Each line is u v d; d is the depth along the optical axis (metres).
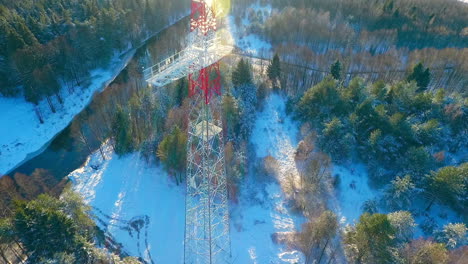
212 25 33.25
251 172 57.44
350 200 54.56
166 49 86.06
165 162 52.53
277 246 47.66
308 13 106.06
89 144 63.97
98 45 84.94
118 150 59.09
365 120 59.97
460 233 44.69
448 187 49.06
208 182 40.88
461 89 75.38
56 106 74.50
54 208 41.69
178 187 54.47
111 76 84.75
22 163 61.84
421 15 110.94
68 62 78.25
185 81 62.16
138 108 63.25
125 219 49.97
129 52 95.00
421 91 68.12
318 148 60.50
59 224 38.19
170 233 48.78
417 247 42.47
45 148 65.25
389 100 64.25
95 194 53.19
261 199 53.59
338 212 52.81
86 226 44.94
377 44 95.75
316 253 46.34
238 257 45.81
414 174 53.59
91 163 59.09
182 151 50.59
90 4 91.50
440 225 50.59
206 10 32.31
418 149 53.41
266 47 97.75
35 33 79.56
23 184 54.88
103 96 70.62
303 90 76.12
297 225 50.69
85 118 70.44
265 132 65.69
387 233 40.25
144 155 58.59
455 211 51.91
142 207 51.66
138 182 55.16
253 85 70.38
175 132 50.34
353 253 44.31
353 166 58.75
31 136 67.31
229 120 58.56
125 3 99.44
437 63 81.62
